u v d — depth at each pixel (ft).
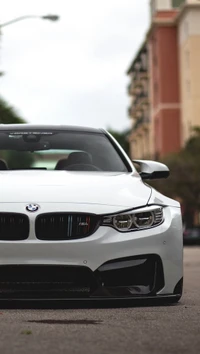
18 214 23.91
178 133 280.10
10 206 24.06
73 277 23.98
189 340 18.25
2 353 16.48
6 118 160.04
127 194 25.36
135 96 359.66
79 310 23.79
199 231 178.19
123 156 30.01
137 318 21.95
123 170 29.01
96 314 22.81
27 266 23.73
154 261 24.68
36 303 25.39
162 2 284.41
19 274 23.82
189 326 20.43
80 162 29.09
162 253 24.75
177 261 25.21
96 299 24.00
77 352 16.62
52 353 16.49
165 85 280.92
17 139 30.40
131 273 24.32
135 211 24.57
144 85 326.03
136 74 341.82
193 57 256.11
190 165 219.82
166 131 280.10
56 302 25.58
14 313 23.00
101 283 24.08
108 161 29.43
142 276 24.50
